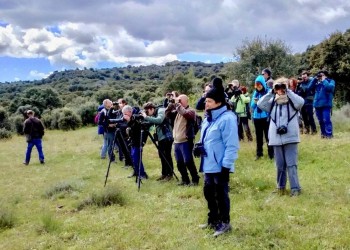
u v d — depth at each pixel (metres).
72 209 7.88
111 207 7.67
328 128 12.19
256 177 8.61
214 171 5.34
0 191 10.36
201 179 9.45
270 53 32.91
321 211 6.13
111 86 112.44
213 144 5.30
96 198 8.05
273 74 32.59
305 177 8.31
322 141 11.61
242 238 5.39
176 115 9.25
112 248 5.61
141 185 9.48
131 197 8.32
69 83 139.75
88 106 39.31
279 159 7.27
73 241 6.06
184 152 8.77
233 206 6.84
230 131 5.17
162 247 5.46
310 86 13.05
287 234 5.35
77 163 14.20
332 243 4.97
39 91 51.72
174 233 5.88
